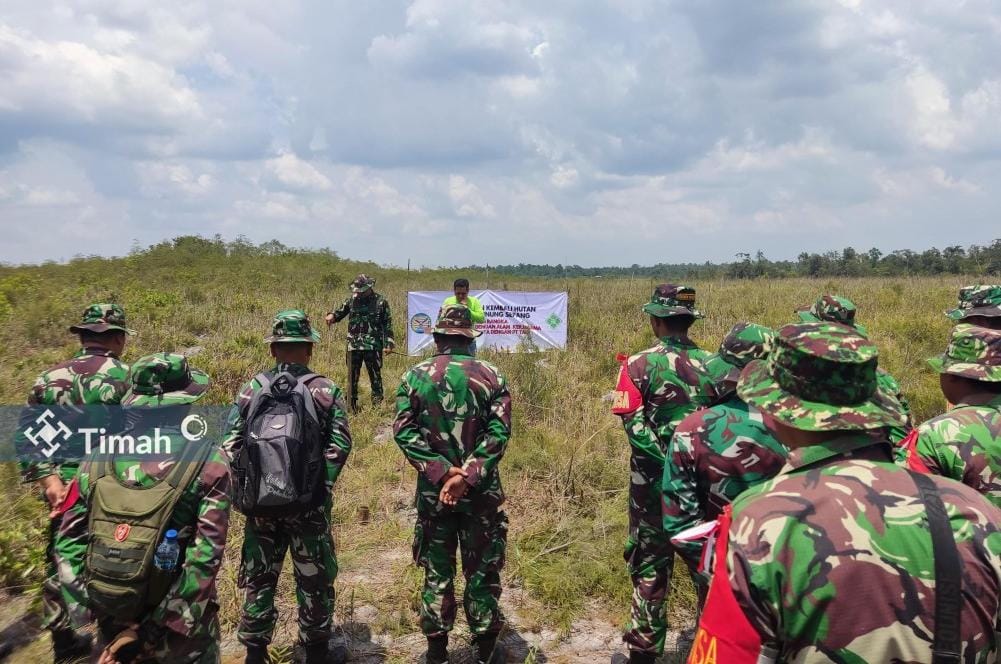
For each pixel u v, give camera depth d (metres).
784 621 1.27
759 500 1.39
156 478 2.30
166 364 2.46
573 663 3.49
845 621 1.22
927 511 1.28
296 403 3.06
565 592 4.02
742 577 1.31
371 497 5.39
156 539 2.21
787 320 12.25
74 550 2.40
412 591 4.00
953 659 1.19
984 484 2.27
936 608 1.20
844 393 1.41
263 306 14.34
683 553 2.49
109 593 2.17
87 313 3.50
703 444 2.44
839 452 1.41
